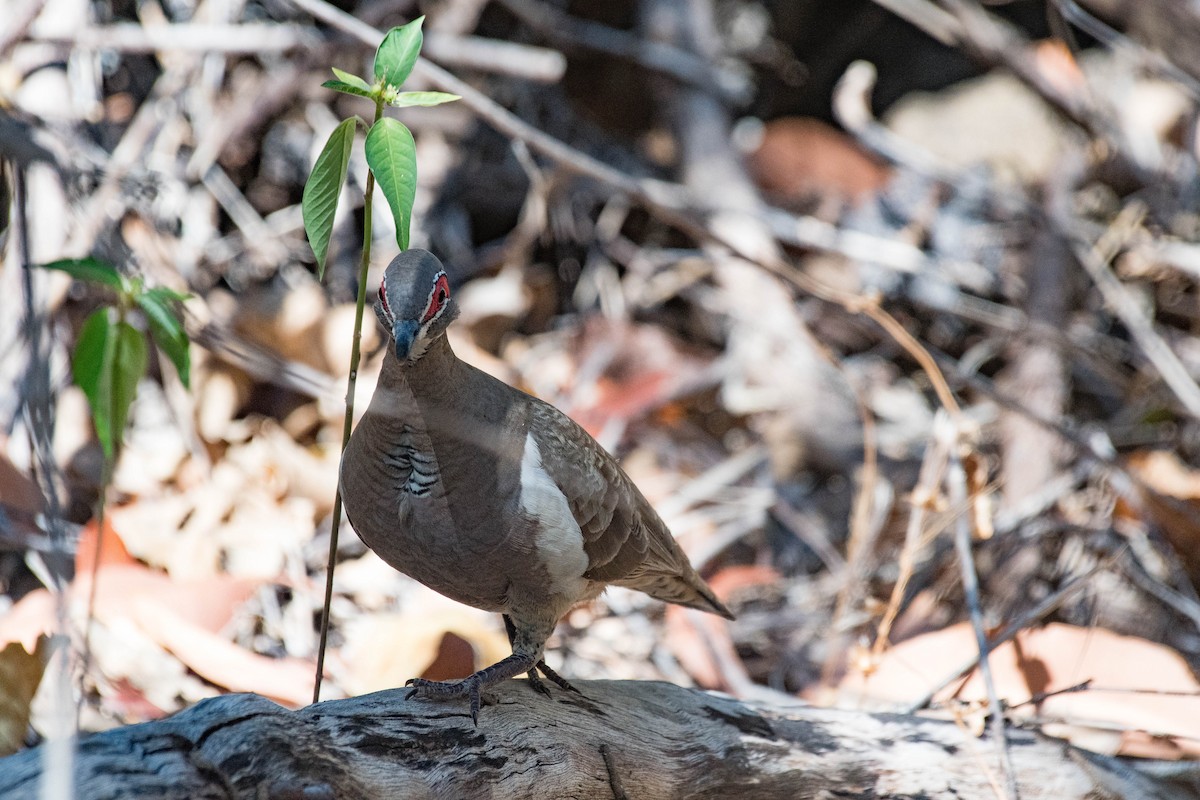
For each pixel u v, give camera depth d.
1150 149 15.58
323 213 6.20
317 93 14.17
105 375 6.52
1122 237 14.65
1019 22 17.36
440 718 6.48
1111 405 14.39
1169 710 8.84
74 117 11.70
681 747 7.20
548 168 15.14
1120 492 11.70
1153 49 11.59
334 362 12.16
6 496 9.63
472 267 14.53
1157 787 7.95
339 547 10.92
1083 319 14.91
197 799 5.30
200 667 8.91
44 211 10.18
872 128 16.50
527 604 7.24
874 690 9.38
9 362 10.09
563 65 14.48
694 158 15.65
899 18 17.47
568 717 6.96
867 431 10.71
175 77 12.72
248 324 12.12
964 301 14.92
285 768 5.61
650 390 13.68
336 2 14.52
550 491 7.00
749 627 11.28
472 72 15.17
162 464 11.07
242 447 11.54
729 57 17.42
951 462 9.98
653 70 16.02
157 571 9.99
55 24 11.97
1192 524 11.23
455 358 7.05
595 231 15.35
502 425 7.02
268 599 10.15
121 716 8.60
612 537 7.57
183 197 12.76
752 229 14.84
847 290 15.08
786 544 12.72
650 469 13.08
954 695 8.19
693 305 15.35
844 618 10.58
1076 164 15.84
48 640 8.00
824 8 17.48
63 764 4.29
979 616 8.60
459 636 9.27
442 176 14.68
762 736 7.41
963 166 16.77
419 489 6.79
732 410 13.93
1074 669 9.12
